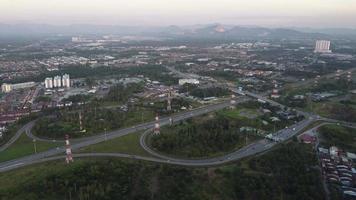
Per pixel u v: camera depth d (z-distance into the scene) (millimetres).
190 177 184375
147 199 166125
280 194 177250
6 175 182750
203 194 172875
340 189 178750
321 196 172375
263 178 186875
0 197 159625
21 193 164625
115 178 180750
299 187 180125
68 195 167125
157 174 187250
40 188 169250
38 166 194250
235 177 187125
